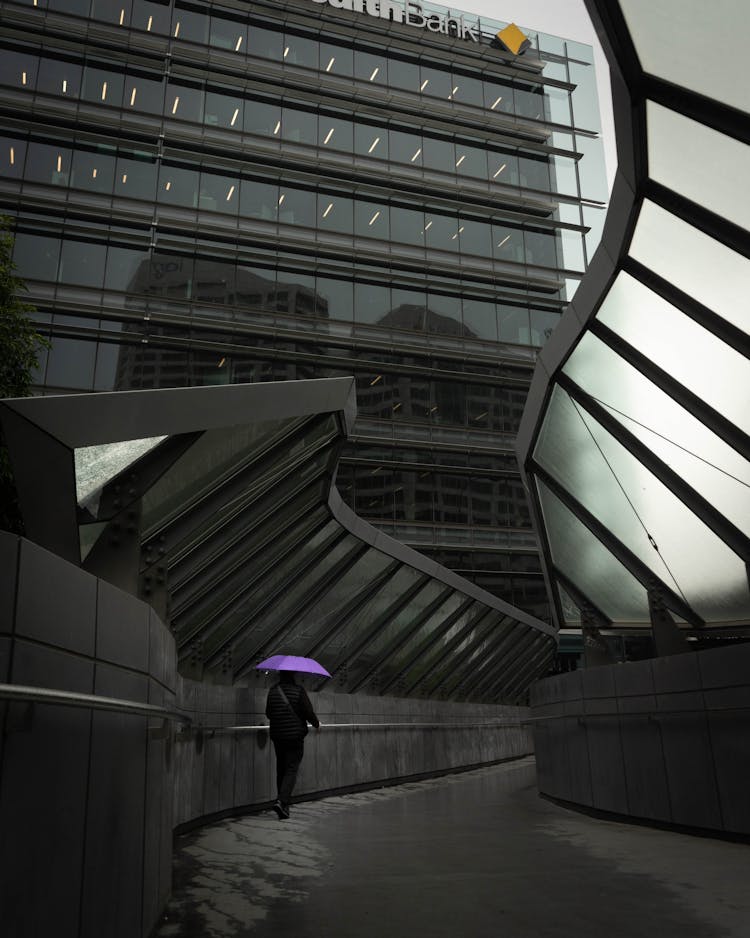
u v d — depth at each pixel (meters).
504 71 41.62
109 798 3.06
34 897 2.20
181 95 34.50
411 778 16.94
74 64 32.81
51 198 30.92
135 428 4.61
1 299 10.38
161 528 6.43
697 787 7.59
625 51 5.69
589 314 8.05
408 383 35.88
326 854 6.79
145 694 3.85
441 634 16.94
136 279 31.52
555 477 11.41
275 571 10.52
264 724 10.90
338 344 34.72
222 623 10.29
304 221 35.44
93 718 2.85
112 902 3.08
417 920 4.29
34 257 30.20
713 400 8.02
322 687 13.98
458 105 40.47
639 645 29.97
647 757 8.52
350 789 13.95
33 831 2.21
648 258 7.22
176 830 7.79
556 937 3.88
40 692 2.08
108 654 3.12
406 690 17.41
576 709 10.42
